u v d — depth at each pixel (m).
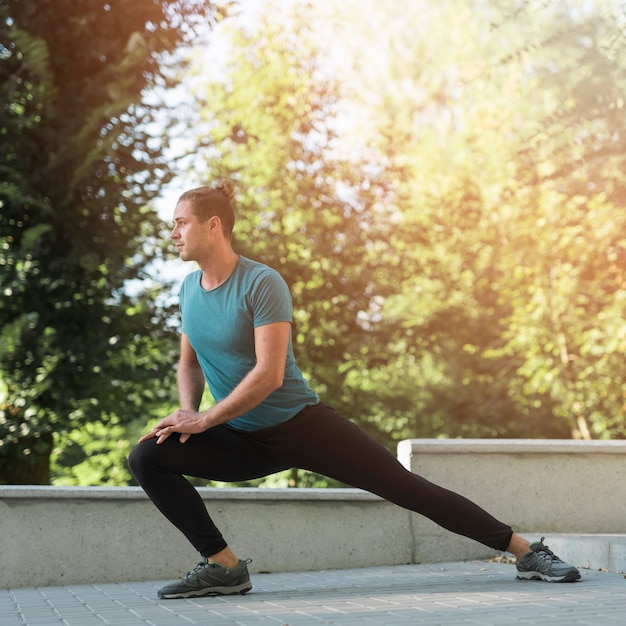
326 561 5.00
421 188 15.23
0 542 4.47
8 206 8.87
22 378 8.62
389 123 15.88
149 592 3.95
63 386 8.93
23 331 8.63
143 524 4.73
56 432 9.20
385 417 15.26
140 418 10.31
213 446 3.42
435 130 16.14
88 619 2.94
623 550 4.19
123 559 4.67
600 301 13.00
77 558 4.59
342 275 13.64
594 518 5.45
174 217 3.46
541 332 13.32
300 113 13.98
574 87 8.85
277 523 4.94
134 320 9.37
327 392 13.91
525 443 5.40
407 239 14.84
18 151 8.67
